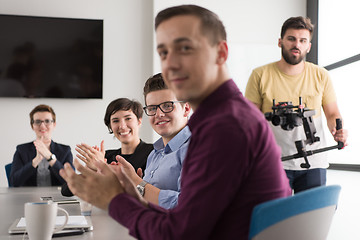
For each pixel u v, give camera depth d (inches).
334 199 38.2
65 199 87.2
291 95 114.9
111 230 52.7
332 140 171.0
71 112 198.2
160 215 33.9
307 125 105.9
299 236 35.5
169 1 200.8
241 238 33.7
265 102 117.1
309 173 111.7
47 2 197.8
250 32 203.9
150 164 82.6
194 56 34.8
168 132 76.3
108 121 110.7
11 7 195.2
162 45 35.7
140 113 110.7
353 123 158.4
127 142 108.3
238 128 31.8
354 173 151.9
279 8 205.9
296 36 110.7
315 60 191.0
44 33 195.2
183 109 77.1
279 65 116.6
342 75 165.8
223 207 31.9
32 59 193.9
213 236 34.4
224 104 34.8
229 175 31.4
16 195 94.8
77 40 197.5
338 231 134.1
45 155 126.0
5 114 193.2
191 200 32.0
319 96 115.3
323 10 187.5
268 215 33.0
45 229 45.8
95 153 72.6
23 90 193.2
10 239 48.4
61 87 195.9
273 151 34.7
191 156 33.8
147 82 77.8
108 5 202.2
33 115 138.7
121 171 40.1
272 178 34.4
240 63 196.2
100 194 37.2
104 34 201.9
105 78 201.5
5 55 191.9
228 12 203.0
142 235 34.5
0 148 191.6
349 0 166.1
